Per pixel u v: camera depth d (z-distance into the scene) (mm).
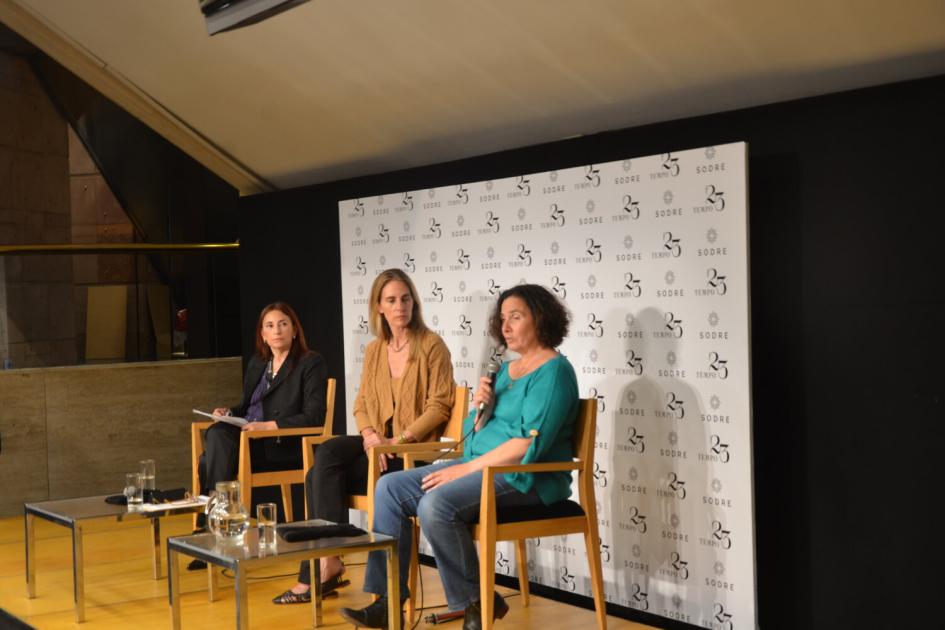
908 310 3268
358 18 4434
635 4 3666
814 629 3514
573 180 4133
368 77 4824
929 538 3227
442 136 5043
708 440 3641
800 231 3543
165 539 5574
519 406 3580
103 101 9289
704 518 3658
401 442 4047
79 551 3957
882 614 3342
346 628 3779
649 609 3857
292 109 5355
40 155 9484
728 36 3588
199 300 7188
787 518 3580
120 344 7004
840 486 3439
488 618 3273
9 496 6508
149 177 9367
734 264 3559
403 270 5047
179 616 3414
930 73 3303
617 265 3963
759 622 3660
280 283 6160
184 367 7039
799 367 3545
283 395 4844
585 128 4465
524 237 4371
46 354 6820
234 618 3963
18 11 5211
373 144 5391
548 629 3758
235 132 5789
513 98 4496
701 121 3889
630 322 3912
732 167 3559
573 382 3512
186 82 5438
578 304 4129
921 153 3238
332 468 3988
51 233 9578
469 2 4047
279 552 3047
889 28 3232
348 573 4613
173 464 6992
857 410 3393
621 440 3955
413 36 4398
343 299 5441
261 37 4820
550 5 3863
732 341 3568
